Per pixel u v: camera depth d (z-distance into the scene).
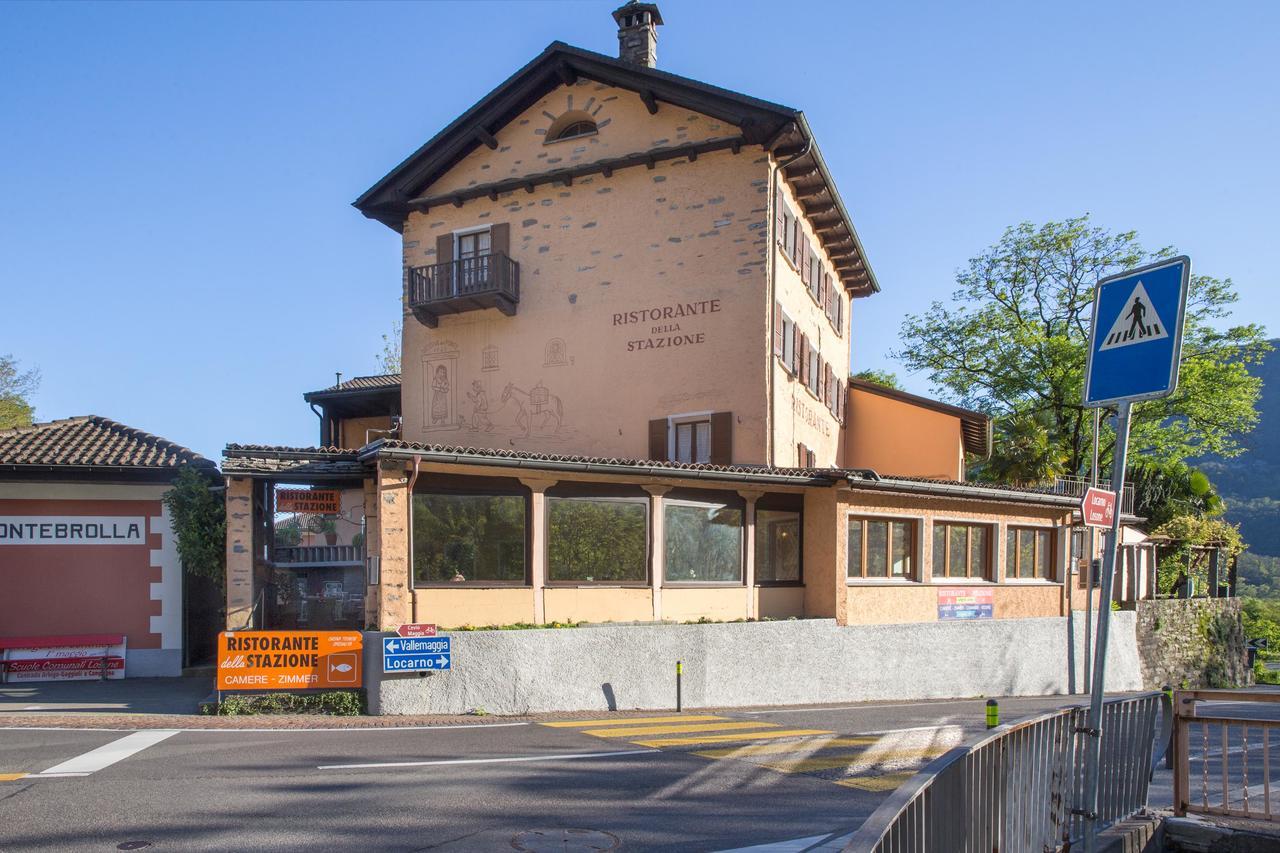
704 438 22.34
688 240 22.88
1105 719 7.15
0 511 17.59
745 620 18.34
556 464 15.67
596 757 10.79
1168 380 5.40
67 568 17.81
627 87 23.28
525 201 24.75
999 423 39.09
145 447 18.89
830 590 19.23
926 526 21.14
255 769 9.60
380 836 7.28
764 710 16.56
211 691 15.93
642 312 23.19
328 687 13.97
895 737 12.83
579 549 16.45
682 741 12.15
